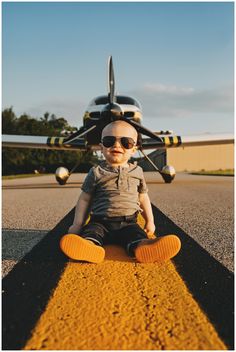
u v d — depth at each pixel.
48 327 1.03
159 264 1.70
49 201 5.34
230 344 0.93
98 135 6.80
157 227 2.81
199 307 1.17
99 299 1.25
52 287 1.38
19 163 44.28
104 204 2.04
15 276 1.53
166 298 1.25
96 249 1.67
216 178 15.59
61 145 9.93
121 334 0.98
